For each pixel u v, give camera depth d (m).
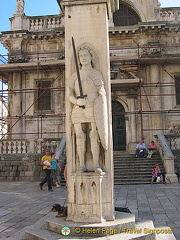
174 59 21.53
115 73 22.83
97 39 5.66
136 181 15.19
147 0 23.75
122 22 24.98
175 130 21.75
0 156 17.16
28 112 23.20
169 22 23.34
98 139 5.30
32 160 16.75
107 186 5.23
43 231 4.96
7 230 6.13
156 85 22.12
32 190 12.93
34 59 24.03
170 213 7.65
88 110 5.29
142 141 18.50
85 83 5.41
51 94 23.19
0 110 39.88
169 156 15.26
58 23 24.33
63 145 17.19
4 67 22.31
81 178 5.11
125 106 22.75
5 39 23.83
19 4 24.61
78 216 5.03
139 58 21.33
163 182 14.77
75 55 5.12
